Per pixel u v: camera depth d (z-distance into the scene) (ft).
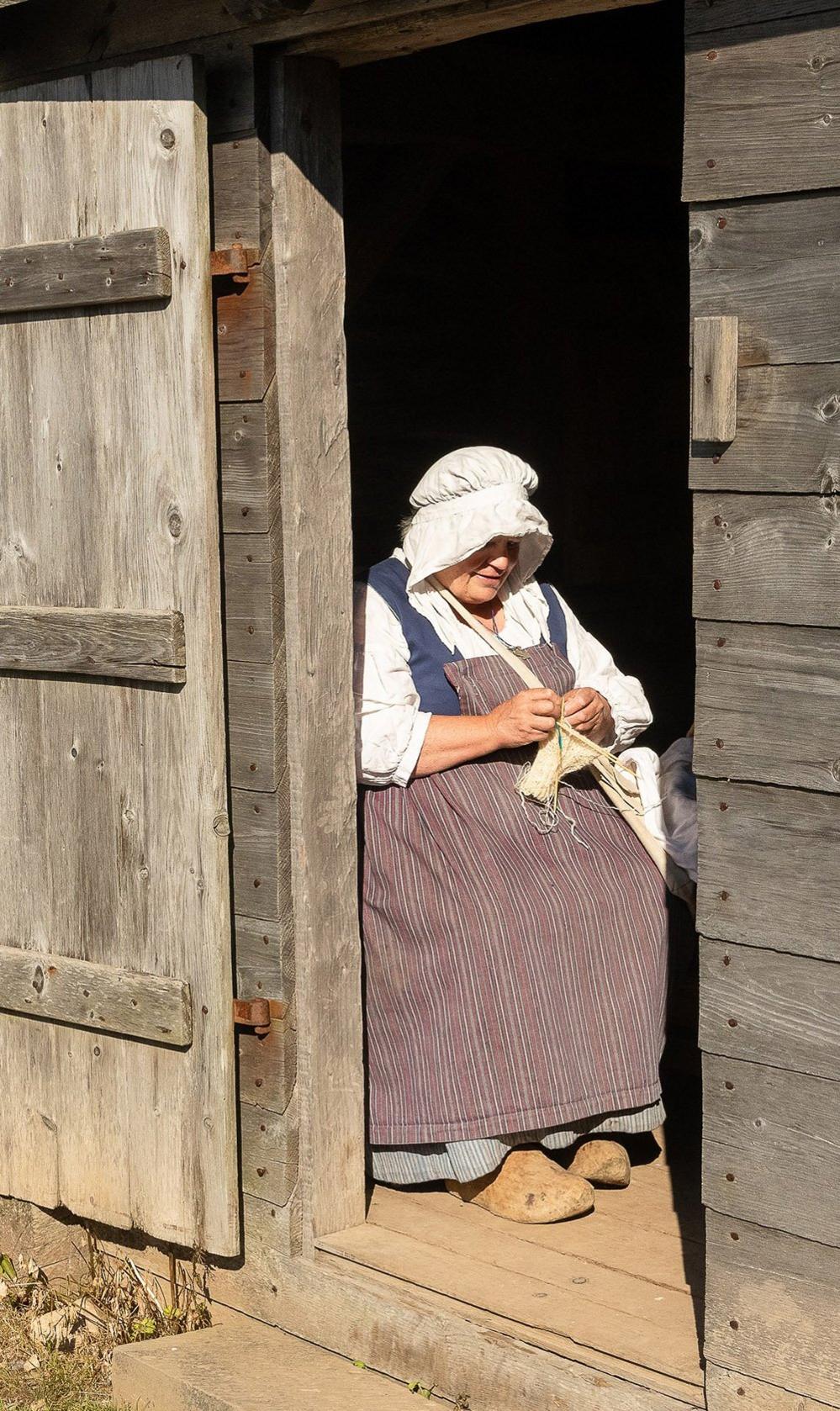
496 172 16.31
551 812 10.02
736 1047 7.20
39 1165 10.77
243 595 9.38
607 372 17.24
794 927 6.93
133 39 9.49
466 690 10.18
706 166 6.83
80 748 10.10
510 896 9.86
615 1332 8.32
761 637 6.91
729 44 6.70
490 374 16.61
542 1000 9.82
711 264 6.89
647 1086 10.07
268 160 9.02
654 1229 9.72
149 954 9.86
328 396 9.34
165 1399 9.23
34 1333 10.60
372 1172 10.47
